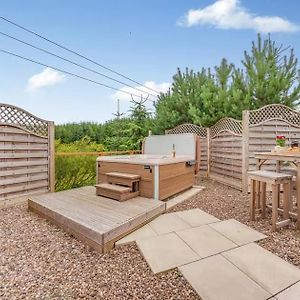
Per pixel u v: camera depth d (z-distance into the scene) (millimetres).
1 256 2574
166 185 4871
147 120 9914
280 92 6688
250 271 2273
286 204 3439
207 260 2480
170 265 2371
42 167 5055
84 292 2004
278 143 4309
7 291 2002
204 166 7762
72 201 4105
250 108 6984
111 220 3125
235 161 6156
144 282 2145
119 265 2430
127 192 4281
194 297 1944
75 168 6098
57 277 2211
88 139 10297
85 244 2885
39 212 3922
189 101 8484
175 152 6738
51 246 2822
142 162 4688
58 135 11195
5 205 4383
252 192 3674
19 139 4539
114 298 1934
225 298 1893
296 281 2115
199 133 7906
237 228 3355
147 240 2951
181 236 3080
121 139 10078
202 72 8859
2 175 4293
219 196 5328
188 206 4555
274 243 2896
